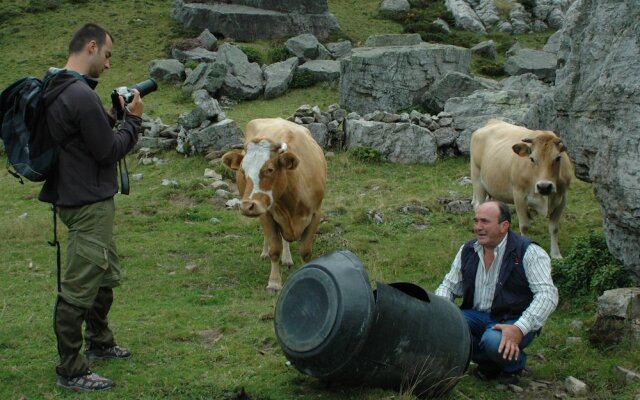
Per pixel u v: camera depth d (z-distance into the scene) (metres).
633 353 5.99
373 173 14.31
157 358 6.15
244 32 28.98
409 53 20.73
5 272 9.03
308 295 5.07
